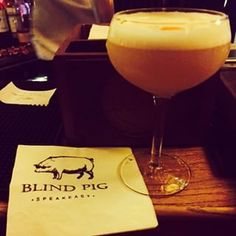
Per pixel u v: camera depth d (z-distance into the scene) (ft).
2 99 1.39
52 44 2.76
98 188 0.90
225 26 0.78
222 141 1.05
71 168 0.97
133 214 0.82
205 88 0.98
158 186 0.91
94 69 0.95
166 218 0.82
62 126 1.17
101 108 1.02
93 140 1.08
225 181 0.92
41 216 0.80
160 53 0.71
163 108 0.95
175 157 1.03
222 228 0.83
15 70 3.16
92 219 0.80
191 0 1.72
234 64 1.10
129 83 0.97
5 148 1.05
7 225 0.78
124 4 1.94
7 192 0.88
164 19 0.79
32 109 1.30
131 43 0.73
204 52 0.72
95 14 2.40
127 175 0.95
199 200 0.86
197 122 1.05
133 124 1.04
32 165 0.97
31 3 2.86
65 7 2.58
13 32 3.28
